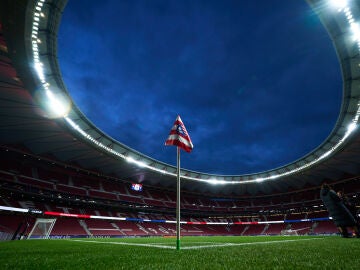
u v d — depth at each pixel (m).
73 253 5.26
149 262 3.35
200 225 63.91
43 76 23.09
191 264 3.05
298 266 2.77
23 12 16.62
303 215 59.41
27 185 38.56
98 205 48.03
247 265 2.91
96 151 41.53
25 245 9.32
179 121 7.01
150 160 53.59
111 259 3.84
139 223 54.25
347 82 26.45
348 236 8.88
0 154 37.31
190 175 64.12
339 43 22.64
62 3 18.62
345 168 49.00
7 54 20.05
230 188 69.88
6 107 26.45
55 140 36.25
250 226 64.88
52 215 40.53
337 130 36.28
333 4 19.34
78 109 30.84
